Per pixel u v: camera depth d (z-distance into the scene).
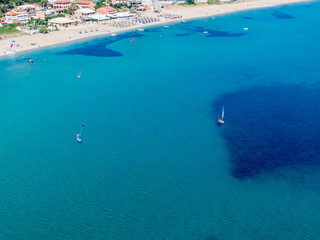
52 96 158.88
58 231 82.19
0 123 133.38
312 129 123.69
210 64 198.12
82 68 198.12
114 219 85.75
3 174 102.75
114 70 193.50
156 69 193.00
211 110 141.25
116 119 135.62
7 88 169.12
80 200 92.06
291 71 182.12
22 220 85.62
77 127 130.00
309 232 80.88
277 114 135.62
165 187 96.31
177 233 81.31
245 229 82.06
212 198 91.88
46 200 92.25
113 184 97.94
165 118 135.50
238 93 156.50
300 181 96.94
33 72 192.25
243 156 109.19
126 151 113.56
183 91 161.00
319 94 152.50
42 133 126.06
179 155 110.75
